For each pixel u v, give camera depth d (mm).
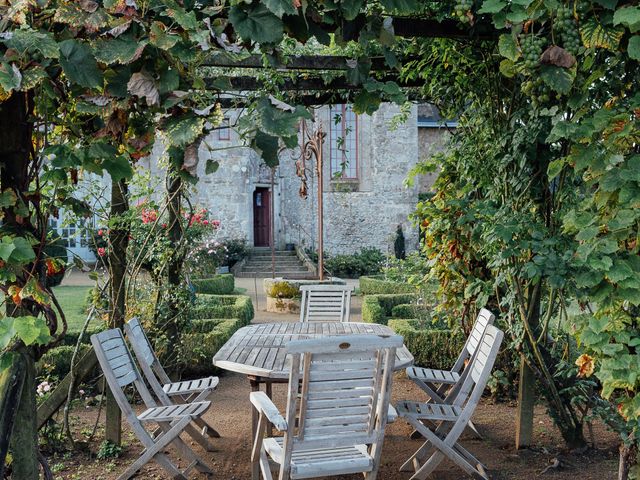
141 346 3912
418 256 6531
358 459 2793
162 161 5180
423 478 3420
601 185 2506
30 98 2271
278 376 3252
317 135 10891
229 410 5012
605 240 2496
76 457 3904
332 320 5652
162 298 5410
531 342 3973
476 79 4395
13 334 2057
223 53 2139
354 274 20516
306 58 3930
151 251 5246
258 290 15922
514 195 4012
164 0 1945
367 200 21812
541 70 2500
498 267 4156
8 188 2242
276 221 22125
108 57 1907
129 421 3307
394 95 2467
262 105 1967
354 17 2240
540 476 3580
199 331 6980
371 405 2758
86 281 15992
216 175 20391
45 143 2305
